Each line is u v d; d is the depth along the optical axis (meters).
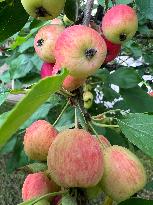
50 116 0.56
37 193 0.25
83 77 0.24
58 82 0.18
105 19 0.28
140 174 0.24
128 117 0.28
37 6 0.28
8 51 0.73
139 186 0.24
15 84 0.71
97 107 0.55
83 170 0.22
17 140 0.64
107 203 0.26
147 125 0.27
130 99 0.53
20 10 0.31
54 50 0.25
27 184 0.26
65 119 0.53
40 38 0.27
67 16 0.29
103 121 0.28
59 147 0.23
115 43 0.29
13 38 0.67
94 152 0.23
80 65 0.23
